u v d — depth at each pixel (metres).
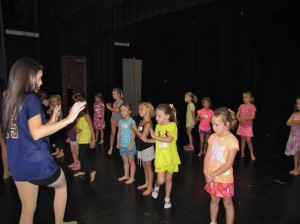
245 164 4.75
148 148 3.48
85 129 4.05
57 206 2.28
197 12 7.68
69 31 8.70
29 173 1.97
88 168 4.05
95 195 3.59
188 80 8.84
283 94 6.64
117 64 10.00
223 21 7.14
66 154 5.45
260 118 7.11
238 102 7.51
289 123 4.18
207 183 2.55
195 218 2.97
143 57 10.27
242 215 3.02
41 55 8.14
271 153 5.41
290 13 6.31
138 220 2.96
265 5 6.08
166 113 3.09
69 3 7.56
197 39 8.45
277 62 6.66
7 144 2.02
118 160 5.11
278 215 3.01
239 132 5.05
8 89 2.01
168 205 3.21
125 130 3.91
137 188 3.78
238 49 7.41
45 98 4.55
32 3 7.79
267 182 3.94
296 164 4.21
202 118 5.22
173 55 9.22
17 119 1.94
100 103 6.44
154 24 9.17
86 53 9.16
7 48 7.47
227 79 7.75
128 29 9.98
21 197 2.09
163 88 9.73
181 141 6.59
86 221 2.96
